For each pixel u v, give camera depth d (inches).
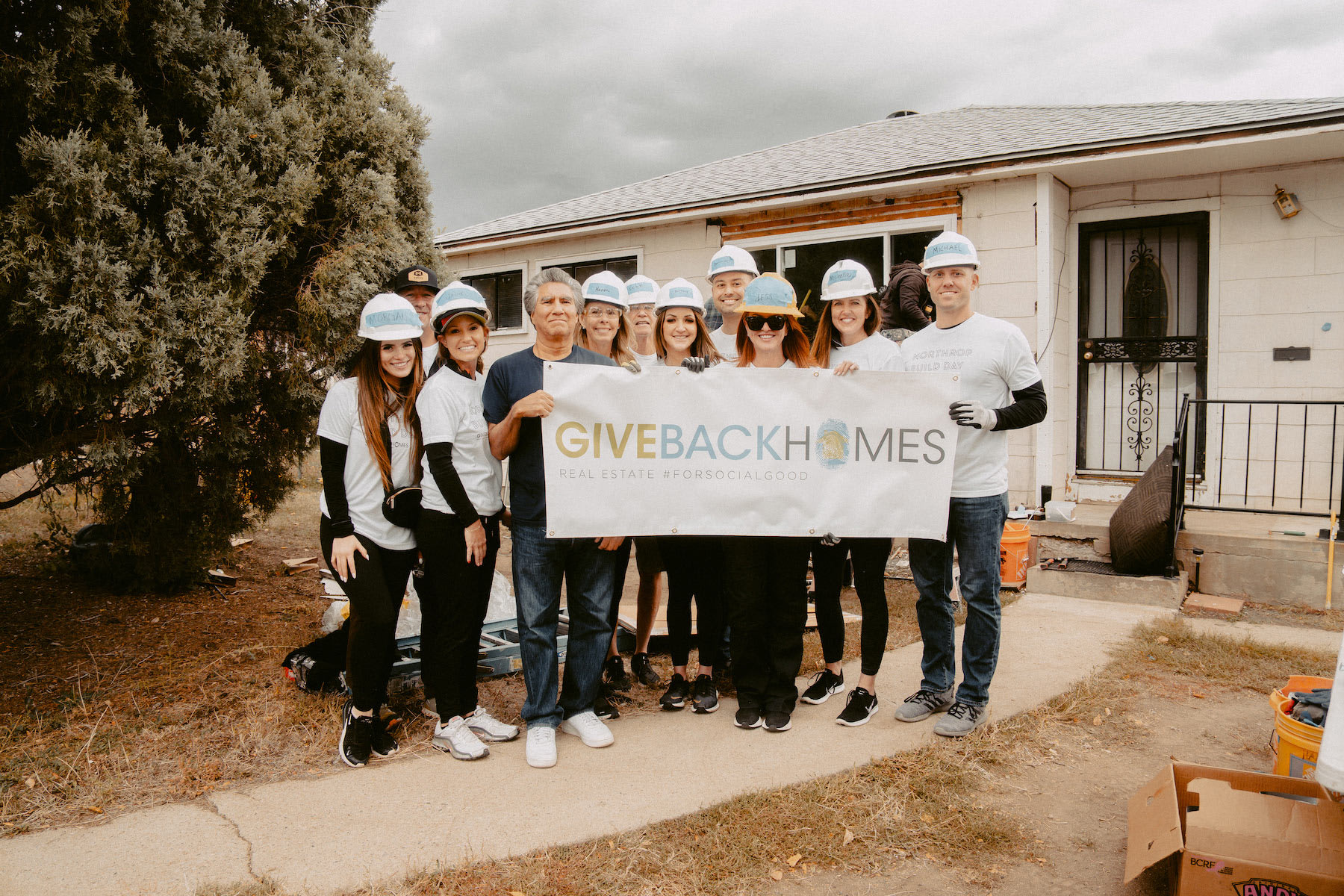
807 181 323.3
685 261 365.7
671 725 150.0
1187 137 247.6
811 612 231.5
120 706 156.5
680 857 106.6
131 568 231.6
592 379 136.9
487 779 128.1
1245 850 88.9
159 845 108.3
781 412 143.0
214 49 167.0
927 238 306.7
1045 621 213.2
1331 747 82.4
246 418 202.4
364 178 192.5
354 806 119.0
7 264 134.5
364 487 132.4
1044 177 279.6
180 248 155.2
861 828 114.0
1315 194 261.3
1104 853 109.2
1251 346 273.4
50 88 139.0
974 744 138.6
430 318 172.6
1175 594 225.1
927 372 141.9
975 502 142.8
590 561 141.5
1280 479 270.2
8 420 168.6
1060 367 292.7
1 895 97.0
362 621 130.5
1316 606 223.9
